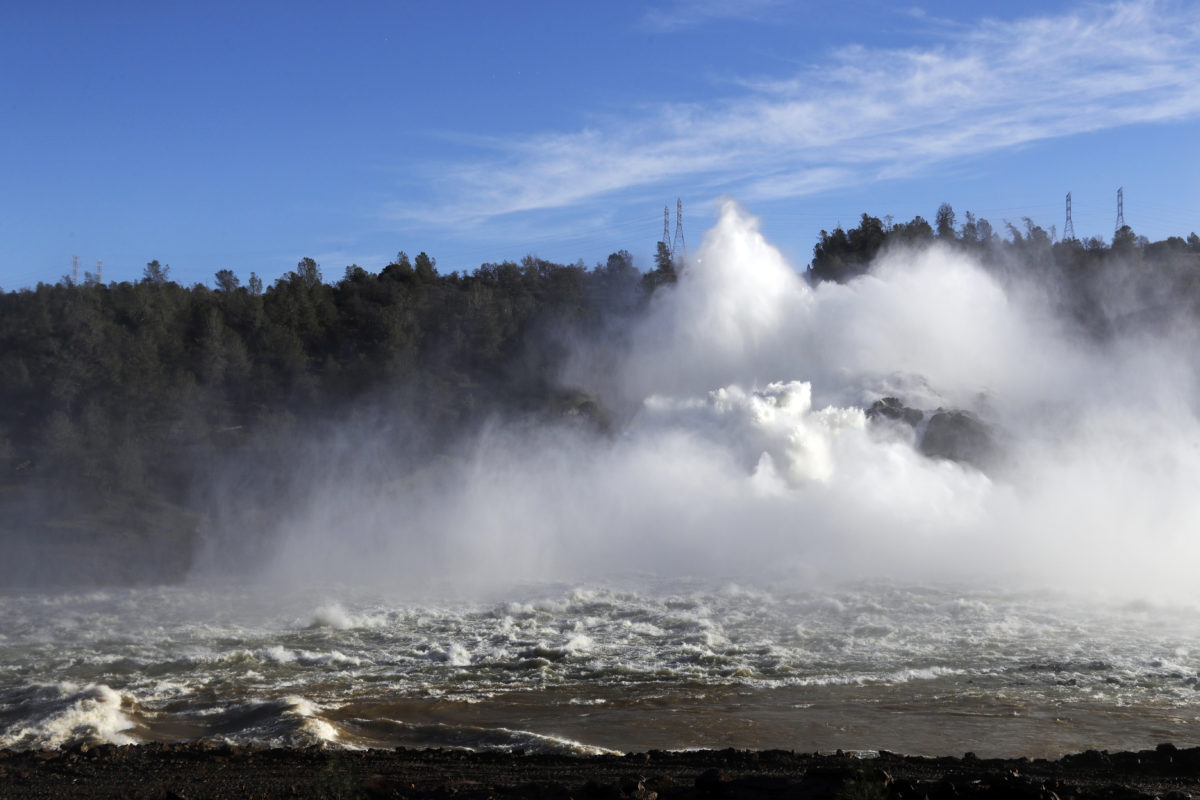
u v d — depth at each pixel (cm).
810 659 2619
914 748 1819
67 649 2973
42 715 2136
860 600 3481
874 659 2592
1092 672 2366
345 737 1967
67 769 1614
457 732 1978
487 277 12825
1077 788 1290
